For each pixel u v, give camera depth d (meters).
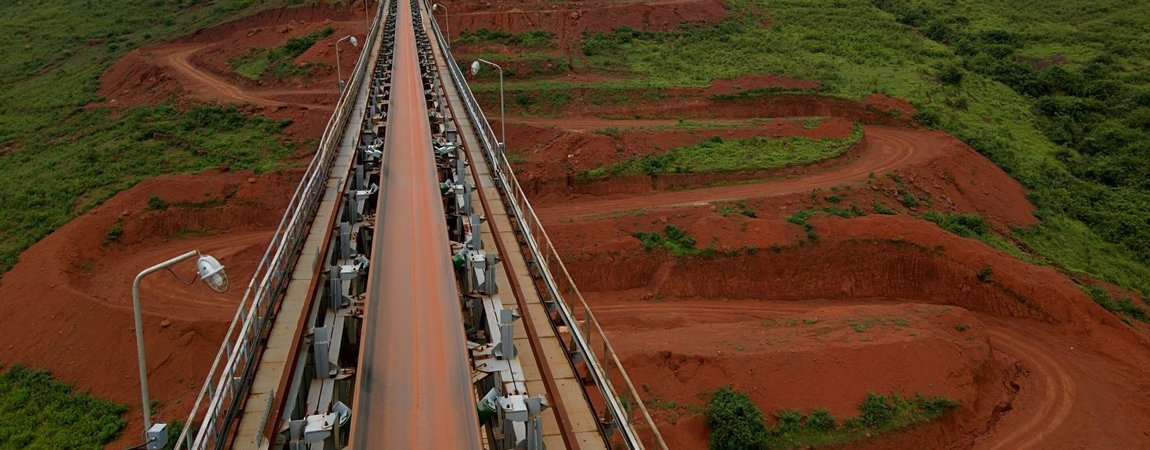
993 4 112.75
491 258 20.08
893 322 33.62
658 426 27.39
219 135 61.91
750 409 27.48
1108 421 31.25
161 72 78.31
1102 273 49.03
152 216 47.84
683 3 95.00
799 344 30.91
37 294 39.06
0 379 34.25
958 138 63.94
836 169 55.44
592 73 76.12
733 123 61.69
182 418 30.20
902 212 49.56
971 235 46.81
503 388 15.43
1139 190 61.38
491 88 68.56
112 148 59.09
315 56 78.00
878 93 70.19
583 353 16.78
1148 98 75.00
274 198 50.59
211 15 102.94
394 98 44.28
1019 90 82.12
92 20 107.50
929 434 28.33
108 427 31.03
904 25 99.38
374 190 27.70
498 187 29.84
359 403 15.00
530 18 87.56
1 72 89.88
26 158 62.53
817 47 87.44
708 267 41.62
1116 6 105.00
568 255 41.47
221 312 37.31
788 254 42.06
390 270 21.14
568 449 14.20
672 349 30.81
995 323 39.56
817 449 27.05
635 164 53.25
